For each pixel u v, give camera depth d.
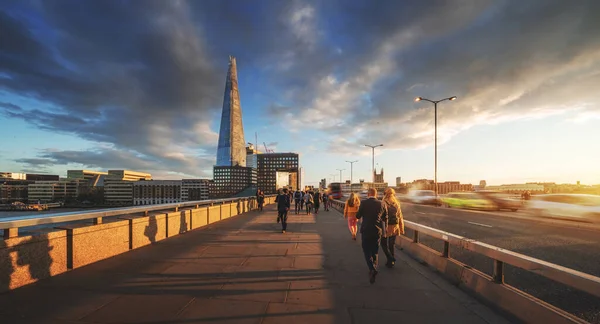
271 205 34.34
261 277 5.88
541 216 19.11
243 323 3.85
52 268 5.62
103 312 4.10
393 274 6.26
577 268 6.90
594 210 15.91
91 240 6.64
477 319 4.13
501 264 4.71
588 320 4.29
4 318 3.84
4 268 4.74
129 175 146.62
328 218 18.56
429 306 4.56
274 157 127.31
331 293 5.05
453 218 18.59
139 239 8.53
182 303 4.47
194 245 8.92
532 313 3.89
